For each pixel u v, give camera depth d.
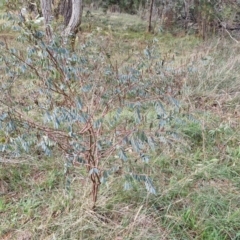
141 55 3.40
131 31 6.46
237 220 1.94
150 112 2.56
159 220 1.96
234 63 4.09
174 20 6.63
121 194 2.09
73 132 1.90
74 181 2.26
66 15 5.05
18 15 2.62
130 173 1.85
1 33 4.22
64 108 1.88
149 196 2.08
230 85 3.69
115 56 3.97
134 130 1.93
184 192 2.13
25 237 1.90
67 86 2.23
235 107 3.27
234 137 2.75
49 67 2.21
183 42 5.57
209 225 1.92
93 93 2.12
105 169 1.97
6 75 2.74
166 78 3.00
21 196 2.20
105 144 2.02
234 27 5.92
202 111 3.14
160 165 2.39
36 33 2.24
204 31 6.02
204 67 3.93
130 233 1.86
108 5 7.91
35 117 2.50
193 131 2.76
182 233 1.89
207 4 5.95
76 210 2.01
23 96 2.78
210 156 2.55
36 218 2.02
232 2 5.88
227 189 2.20
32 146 2.38
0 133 2.44
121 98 2.27
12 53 2.35
